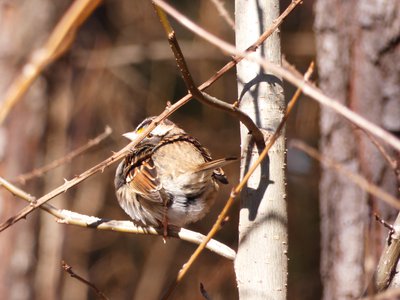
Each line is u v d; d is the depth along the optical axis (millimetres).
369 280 5309
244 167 6184
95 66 17938
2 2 14008
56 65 14805
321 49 9883
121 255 18359
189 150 8055
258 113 6160
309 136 17469
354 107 9453
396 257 5672
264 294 6020
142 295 17891
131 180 8008
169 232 6934
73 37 4629
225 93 18000
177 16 4645
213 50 17906
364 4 9453
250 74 6234
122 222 7004
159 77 18719
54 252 16016
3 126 14078
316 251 17562
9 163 14102
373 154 9172
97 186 17938
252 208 6121
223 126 18344
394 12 9297
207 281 17141
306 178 17578
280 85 6227
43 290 15641
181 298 17375
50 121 14664
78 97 17531
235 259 6230
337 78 9688
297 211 17719
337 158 9586
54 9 14070
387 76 9328
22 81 4609
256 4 6270
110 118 18297
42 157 14453
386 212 9086
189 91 5379
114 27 18938
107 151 18156
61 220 6664
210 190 7859
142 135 5758
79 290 17938
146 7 18953
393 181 9070
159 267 18016
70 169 17219
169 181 7770
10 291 14078
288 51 18094
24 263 14164
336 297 9641
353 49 9523
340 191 9648
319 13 9906
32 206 5848
